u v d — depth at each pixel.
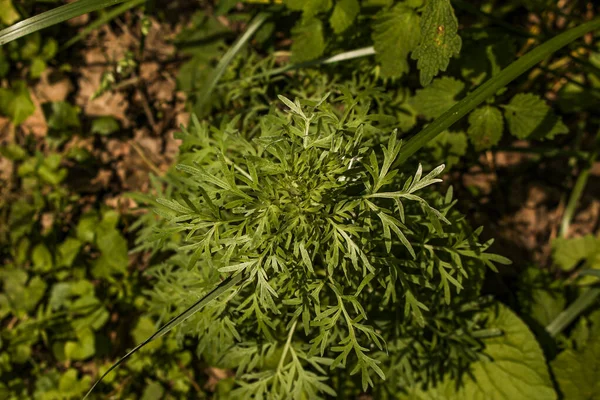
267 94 0.75
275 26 0.78
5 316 0.77
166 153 0.81
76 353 0.74
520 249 0.80
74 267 0.77
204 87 0.73
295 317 0.57
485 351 0.70
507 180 0.81
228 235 0.57
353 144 0.56
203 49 0.80
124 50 0.82
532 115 0.68
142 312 0.77
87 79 0.81
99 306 0.76
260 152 0.60
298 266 0.56
